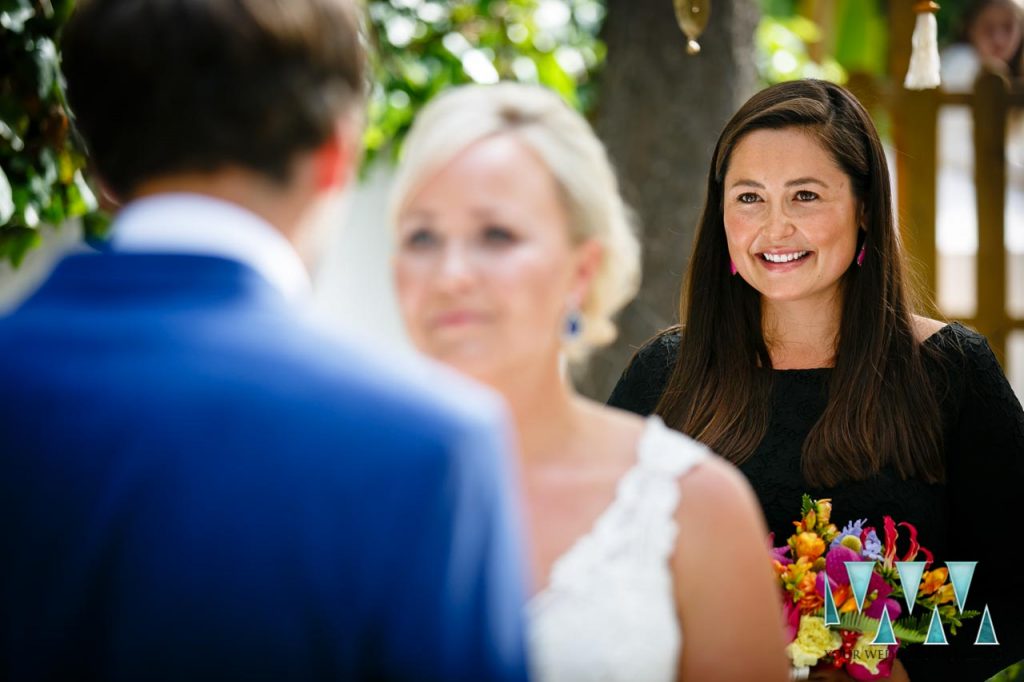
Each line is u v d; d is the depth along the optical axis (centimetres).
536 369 220
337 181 175
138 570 148
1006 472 352
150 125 164
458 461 152
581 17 809
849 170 353
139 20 165
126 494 149
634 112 660
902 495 345
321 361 155
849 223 355
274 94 165
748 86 672
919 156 797
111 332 156
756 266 358
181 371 153
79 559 150
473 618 153
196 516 148
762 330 373
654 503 222
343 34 173
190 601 147
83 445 151
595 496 224
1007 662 337
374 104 654
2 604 153
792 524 351
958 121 915
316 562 148
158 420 150
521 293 208
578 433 231
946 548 354
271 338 155
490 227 209
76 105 171
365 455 150
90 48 167
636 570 216
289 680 148
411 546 149
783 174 353
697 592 222
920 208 798
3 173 436
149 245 161
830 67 833
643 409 393
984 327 802
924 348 359
